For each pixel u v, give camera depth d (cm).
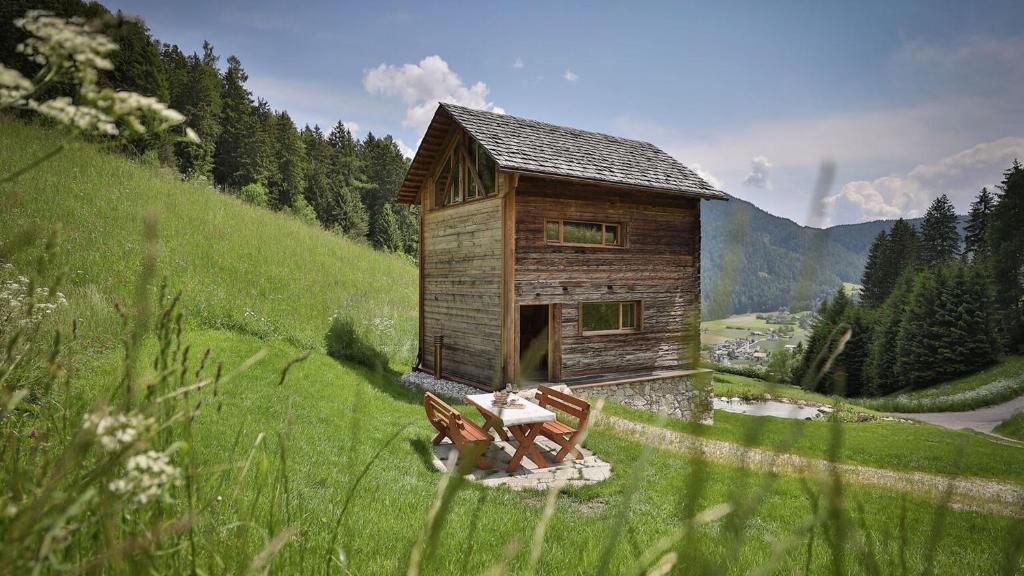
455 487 72
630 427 896
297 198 5659
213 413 598
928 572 81
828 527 73
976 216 5491
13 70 72
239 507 118
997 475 847
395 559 309
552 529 434
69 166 1645
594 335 1289
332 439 638
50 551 79
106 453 90
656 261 1388
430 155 1458
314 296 1562
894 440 1184
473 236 1290
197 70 5131
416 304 1988
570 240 1268
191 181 2405
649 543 388
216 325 1107
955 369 3083
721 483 363
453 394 1198
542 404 810
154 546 96
